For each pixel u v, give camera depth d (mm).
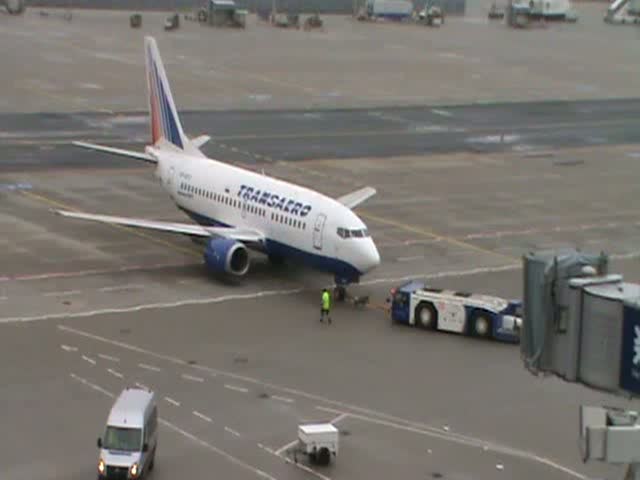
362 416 198750
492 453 184875
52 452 179250
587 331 112312
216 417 195625
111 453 167625
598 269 119500
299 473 174625
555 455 184750
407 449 185375
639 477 108438
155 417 178750
